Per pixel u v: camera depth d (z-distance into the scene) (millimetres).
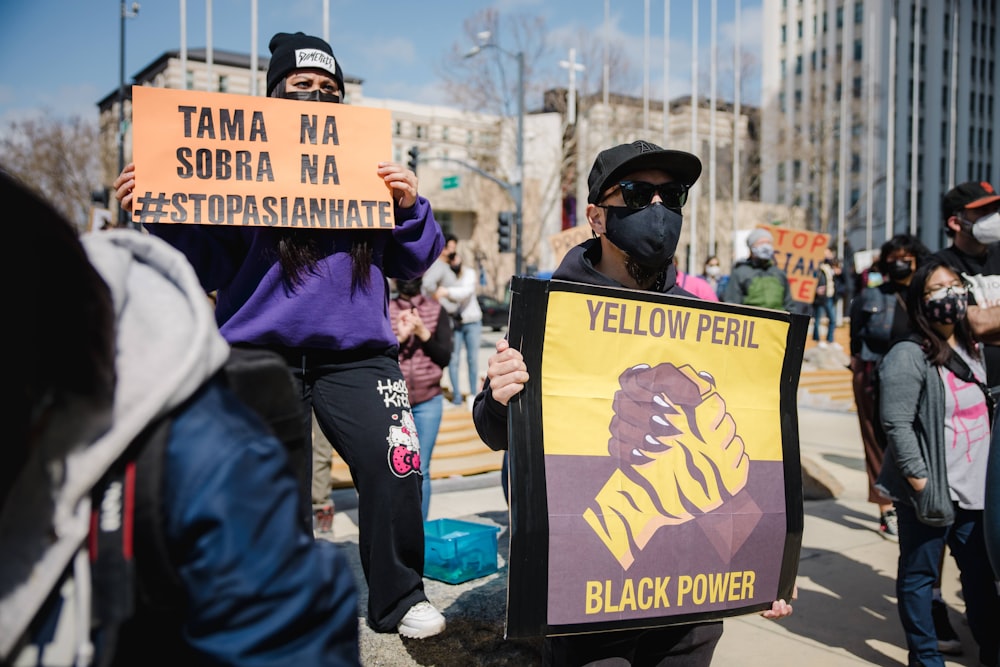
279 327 2584
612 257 2379
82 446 930
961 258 4551
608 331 2178
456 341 9633
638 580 2111
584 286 2143
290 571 979
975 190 4410
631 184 2211
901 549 3424
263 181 2643
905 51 58156
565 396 2123
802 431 9266
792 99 61500
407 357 4535
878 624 4074
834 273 21953
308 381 2701
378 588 2695
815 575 4762
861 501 6371
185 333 1004
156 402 949
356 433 2652
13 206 881
